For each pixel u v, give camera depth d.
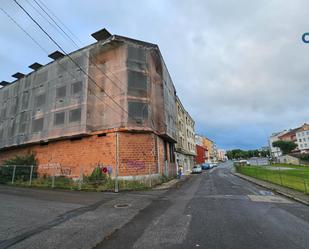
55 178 20.45
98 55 23.34
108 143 20.56
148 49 23.81
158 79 25.16
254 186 18.86
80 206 10.48
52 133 22.91
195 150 61.66
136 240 6.07
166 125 24.73
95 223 7.69
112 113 21.41
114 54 22.86
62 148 22.75
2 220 7.91
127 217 8.52
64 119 22.58
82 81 22.59
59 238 6.24
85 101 21.75
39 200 11.83
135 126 20.89
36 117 25.05
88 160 21.03
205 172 44.97
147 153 21.27
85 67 22.83
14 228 7.07
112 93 21.91
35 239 6.16
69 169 21.72
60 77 24.36
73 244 5.81
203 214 8.92
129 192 15.57
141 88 22.20
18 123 26.75
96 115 21.97
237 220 8.01
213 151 116.44
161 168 23.92
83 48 23.75
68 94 23.11
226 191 15.76
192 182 23.22
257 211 9.44
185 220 8.04
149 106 22.17
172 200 12.27
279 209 9.90
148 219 8.23
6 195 13.30
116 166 19.64
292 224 7.53
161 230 6.91
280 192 14.53
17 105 28.03
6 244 5.82
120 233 6.64
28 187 17.69
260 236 6.32
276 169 39.56
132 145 20.75
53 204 10.82
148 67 23.28
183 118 47.28
